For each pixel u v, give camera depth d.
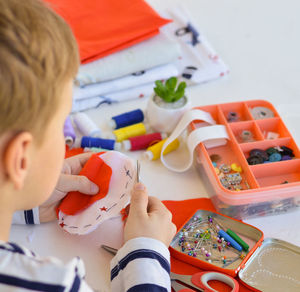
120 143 0.92
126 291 0.56
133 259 0.58
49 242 0.72
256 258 0.71
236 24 1.35
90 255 0.70
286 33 1.32
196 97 1.07
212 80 1.12
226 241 0.73
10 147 0.36
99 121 0.99
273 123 0.91
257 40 1.28
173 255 0.71
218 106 0.94
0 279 0.38
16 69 0.34
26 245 0.71
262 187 0.78
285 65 1.19
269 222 0.78
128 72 1.05
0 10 0.34
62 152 0.44
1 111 0.34
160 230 0.63
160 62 1.08
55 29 0.37
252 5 1.44
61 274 0.38
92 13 1.14
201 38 1.23
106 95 1.03
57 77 0.38
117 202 0.71
